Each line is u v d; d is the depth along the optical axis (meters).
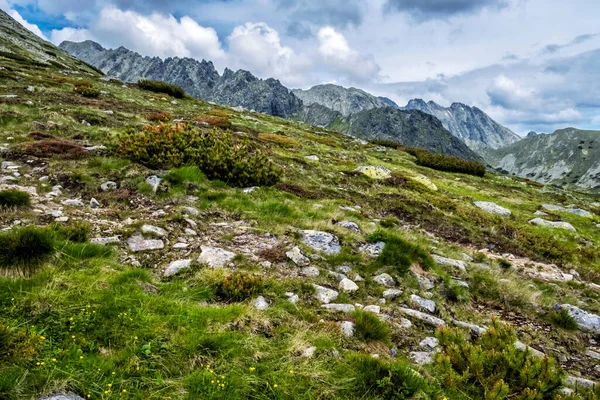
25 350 4.14
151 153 13.82
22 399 3.59
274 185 15.88
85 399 3.85
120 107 28.20
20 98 22.34
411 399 4.67
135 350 4.63
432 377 5.30
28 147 13.27
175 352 4.77
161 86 49.69
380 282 8.62
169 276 6.96
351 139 50.75
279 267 8.26
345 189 20.12
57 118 18.67
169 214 9.91
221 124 29.59
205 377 4.36
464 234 16.69
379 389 4.76
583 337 8.41
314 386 4.61
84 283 5.74
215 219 10.65
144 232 8.30
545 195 33.03
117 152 13.95
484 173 39.38
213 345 4.96
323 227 10.94
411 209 18.58
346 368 4.99
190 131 15.50
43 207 8.91
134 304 5.47
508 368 5.29
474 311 8.90
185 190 12.07
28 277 5.75
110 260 6.90
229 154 14.48
